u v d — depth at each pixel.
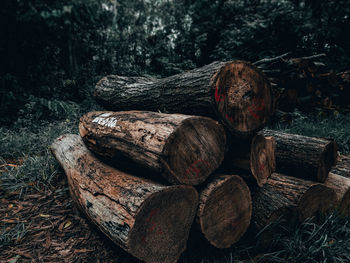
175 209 1.39
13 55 4.85
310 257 1.60
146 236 1.29
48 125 3.92
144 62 6.11
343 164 3.19
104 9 6.16
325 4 6.57
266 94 1.67
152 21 6.97
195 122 1.42
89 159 2.08
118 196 1.42
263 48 6.68
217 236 1.56
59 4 5.00
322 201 1.98
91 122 2.12
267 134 2.38
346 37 6.79
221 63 1.52
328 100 5.15
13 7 4.56
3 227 1.86
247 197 1.69
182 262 1.58
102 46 5.93
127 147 1.58
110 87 2.74
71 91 5.16
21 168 2.65
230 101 1.51
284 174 2.20
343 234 1.92
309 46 6.87
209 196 1.47
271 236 1.73
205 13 7.59
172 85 1.83
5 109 4.22
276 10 6.68
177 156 1.36
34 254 1.62
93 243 1.74
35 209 2.12
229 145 1.69
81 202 1.77
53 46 5.29
